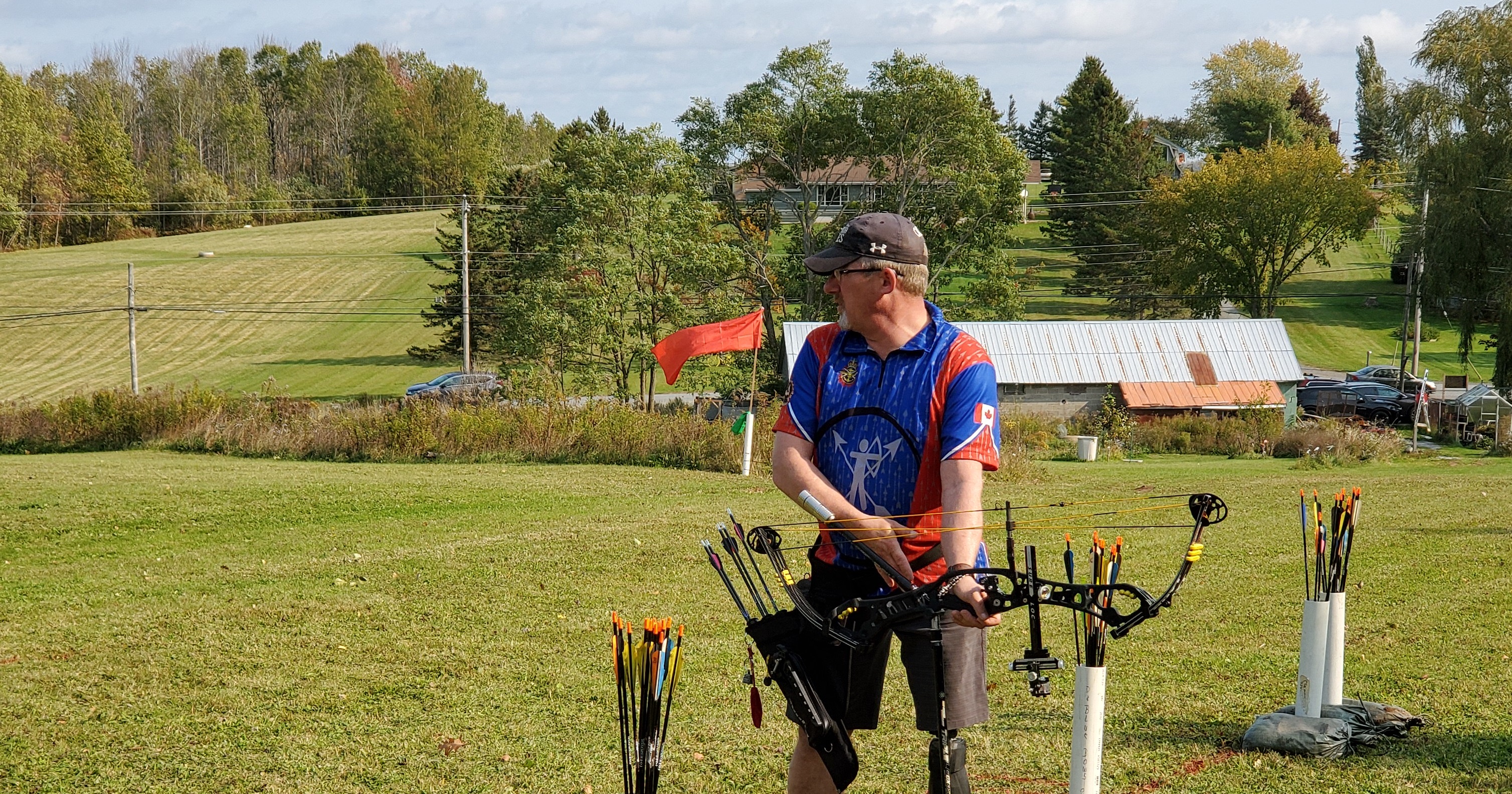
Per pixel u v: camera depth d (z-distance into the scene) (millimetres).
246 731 5863
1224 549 11273
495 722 5961
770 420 22641
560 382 44125
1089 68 81375
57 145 92688
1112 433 33500
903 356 3176
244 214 103000
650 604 8938
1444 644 7141
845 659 3203
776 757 5281
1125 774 4910
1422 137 43062
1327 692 5418
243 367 57625
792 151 54562
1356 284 80812
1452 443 36938
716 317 47188
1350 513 5301
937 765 3121
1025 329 41781
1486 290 42875
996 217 52906
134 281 74000
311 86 119438
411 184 110500
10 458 22312
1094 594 2854
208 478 17625
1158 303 72938
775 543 3182
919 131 52562
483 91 119500
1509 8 41812
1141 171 80812
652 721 3070
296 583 9977
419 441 22250
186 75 115375
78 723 6020
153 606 9086
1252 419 32750
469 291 56656
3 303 68625
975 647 3268
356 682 6793
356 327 66188
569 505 15609
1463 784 4684
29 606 9156
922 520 3174
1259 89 114875
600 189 47188
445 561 10914
